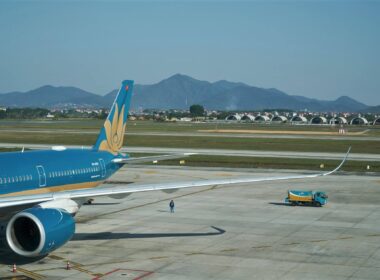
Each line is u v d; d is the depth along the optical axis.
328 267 28.73
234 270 28.11
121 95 45.62
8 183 31.52
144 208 46.25
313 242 34.22
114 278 26.77
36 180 34.09
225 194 54.25
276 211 45.06
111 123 44.62
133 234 36.41
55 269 28.23
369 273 27.73
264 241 34.44
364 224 39.97
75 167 38.56
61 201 29.33
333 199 51.25
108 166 42.81
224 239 34.97
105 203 48.56
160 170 74.69
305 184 61.75
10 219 28.75
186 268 28.45
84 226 38.88
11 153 35.00
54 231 26.91
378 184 61.72
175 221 40.81
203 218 42.00
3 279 26.47
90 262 29.58
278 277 26.95
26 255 26.78
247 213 44.12
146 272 27.75
